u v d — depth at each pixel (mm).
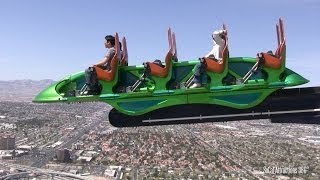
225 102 17703
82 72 19219
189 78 18266
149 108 17938
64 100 18344
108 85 18188
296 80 17312
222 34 18094
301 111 18031
